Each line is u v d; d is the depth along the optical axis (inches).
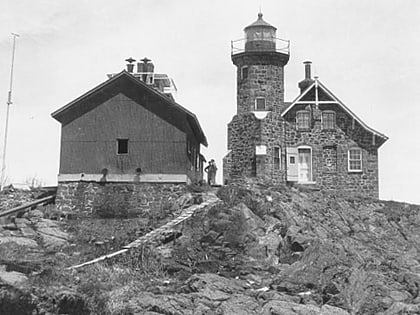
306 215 1290.6
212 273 998.4
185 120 1293.1
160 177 1270.9
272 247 1085.8
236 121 1617.9
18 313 817.5
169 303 846.5
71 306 828.6
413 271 1134.4
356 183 1600.6
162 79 1620.3
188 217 1146.7
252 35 1667.1
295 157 1601.9
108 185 1273.4
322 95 1636.3
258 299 888.3
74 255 1039.6
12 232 1122.0
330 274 958.4
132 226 1184.8
